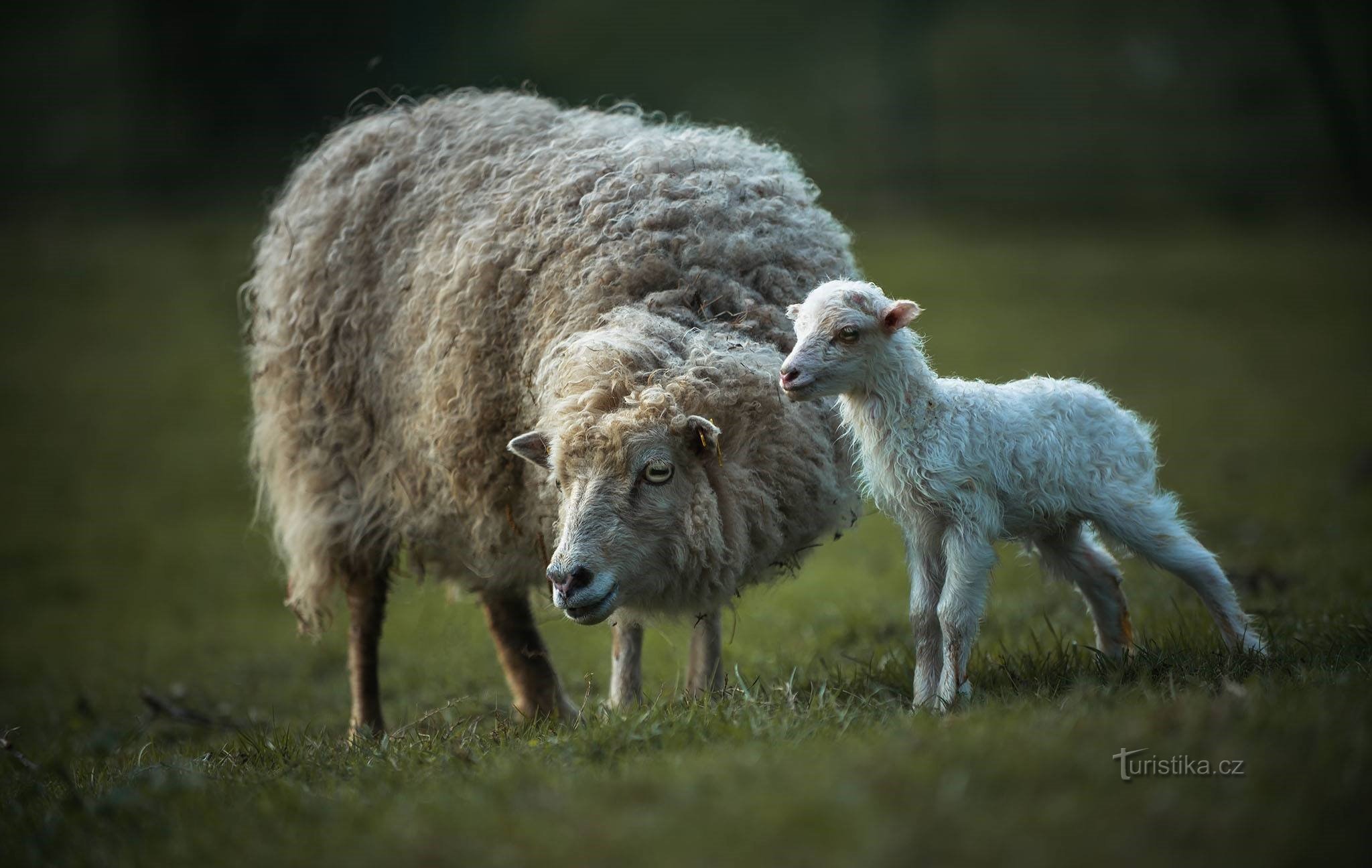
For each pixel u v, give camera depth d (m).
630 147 12.94
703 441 10.38
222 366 56.16
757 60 96.31
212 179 87.25
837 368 9.60
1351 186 76.88
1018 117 89.00
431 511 13.83
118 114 94.69
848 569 25.81
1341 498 26.31
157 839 8.19
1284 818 6.26
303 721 16.25
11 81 99.06
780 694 10.38
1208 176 80.19
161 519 37.66
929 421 9.70
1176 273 64.25
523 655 14.36
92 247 75.50
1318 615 12.39
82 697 17.98
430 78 92.31
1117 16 98.75
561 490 11.00
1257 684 8.39
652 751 8.59
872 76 94.38
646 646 18.95
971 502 9.66
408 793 8.34
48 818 8.97
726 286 11.70
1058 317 56.47
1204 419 39.50
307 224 15.16
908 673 11.61
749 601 21.23
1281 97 87.69
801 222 12.66
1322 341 51.22
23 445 46.22
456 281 12.88
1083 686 9.03
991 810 6.52
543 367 11.51
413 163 14.70
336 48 92.81
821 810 6.59
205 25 91.94
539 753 8.95
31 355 57.75
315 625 15.62
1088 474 10.05
